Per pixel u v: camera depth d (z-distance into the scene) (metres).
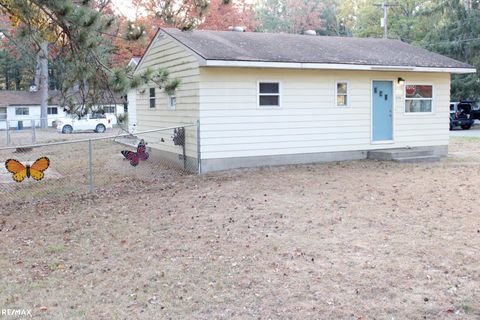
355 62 14.56
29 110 47.44
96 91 10.32
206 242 7.30
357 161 15.15
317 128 14.83
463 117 30.95
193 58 13.35
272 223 8.17
